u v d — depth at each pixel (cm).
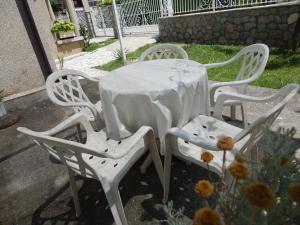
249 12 549
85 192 217
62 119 382
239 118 295
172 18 728
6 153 302
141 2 897
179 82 183
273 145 85
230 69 450
